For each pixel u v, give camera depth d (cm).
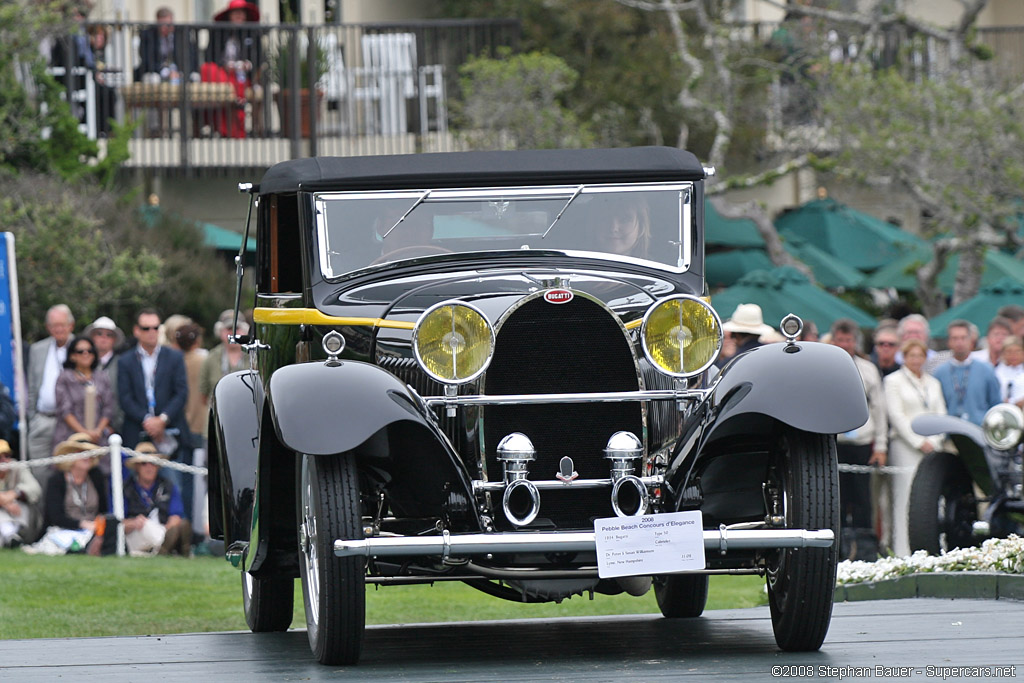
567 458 1327
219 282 4475
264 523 1416
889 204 6175
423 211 1534
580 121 5619
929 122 4578
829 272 4866
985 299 4162
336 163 1535
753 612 1778
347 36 5672
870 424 2919
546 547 1259
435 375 1311
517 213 1545
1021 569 1842
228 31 5150
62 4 4491
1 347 2975
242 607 2181
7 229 3997
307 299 1491
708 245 5259
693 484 1325
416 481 1343
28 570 2519
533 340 1346
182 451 3102
